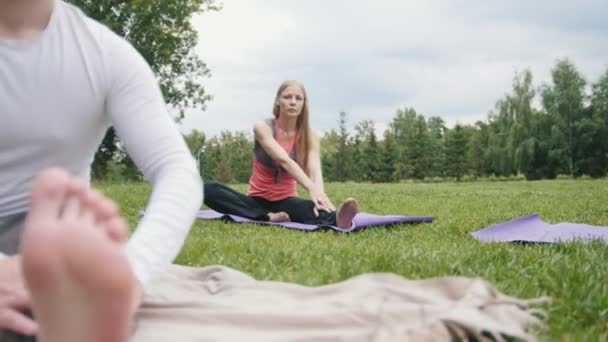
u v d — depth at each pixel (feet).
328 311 5.72
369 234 15.20
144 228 4.96
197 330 5.41
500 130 147.43
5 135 5.34
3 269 4.58
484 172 146.82
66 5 5.53
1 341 4.39
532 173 145.38
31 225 3.14
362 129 141.49
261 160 18.31
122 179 81.41
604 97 141.69
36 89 5.28
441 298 6.35
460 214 22.48
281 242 12.76
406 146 145.28
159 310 5.83
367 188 52.85
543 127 144.97
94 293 3.21
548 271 8.79
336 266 9.02
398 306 5.82
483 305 5.83
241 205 18.38
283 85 18.51
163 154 5.48
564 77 143.43
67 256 3.09
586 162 142.20
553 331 6.03
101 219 3.37
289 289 6.70
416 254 10.36
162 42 80.89
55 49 5.31
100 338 3.35
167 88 85.40
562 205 27.04
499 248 11.68
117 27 76.95
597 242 12.67
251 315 5.63
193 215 5.30
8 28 5.28
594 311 6.83
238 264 9.67
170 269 7.84
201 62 87.81
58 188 3.24
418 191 44.80
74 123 5.49
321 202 16.83
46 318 3.28
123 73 5.53
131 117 5.55
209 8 84.79
